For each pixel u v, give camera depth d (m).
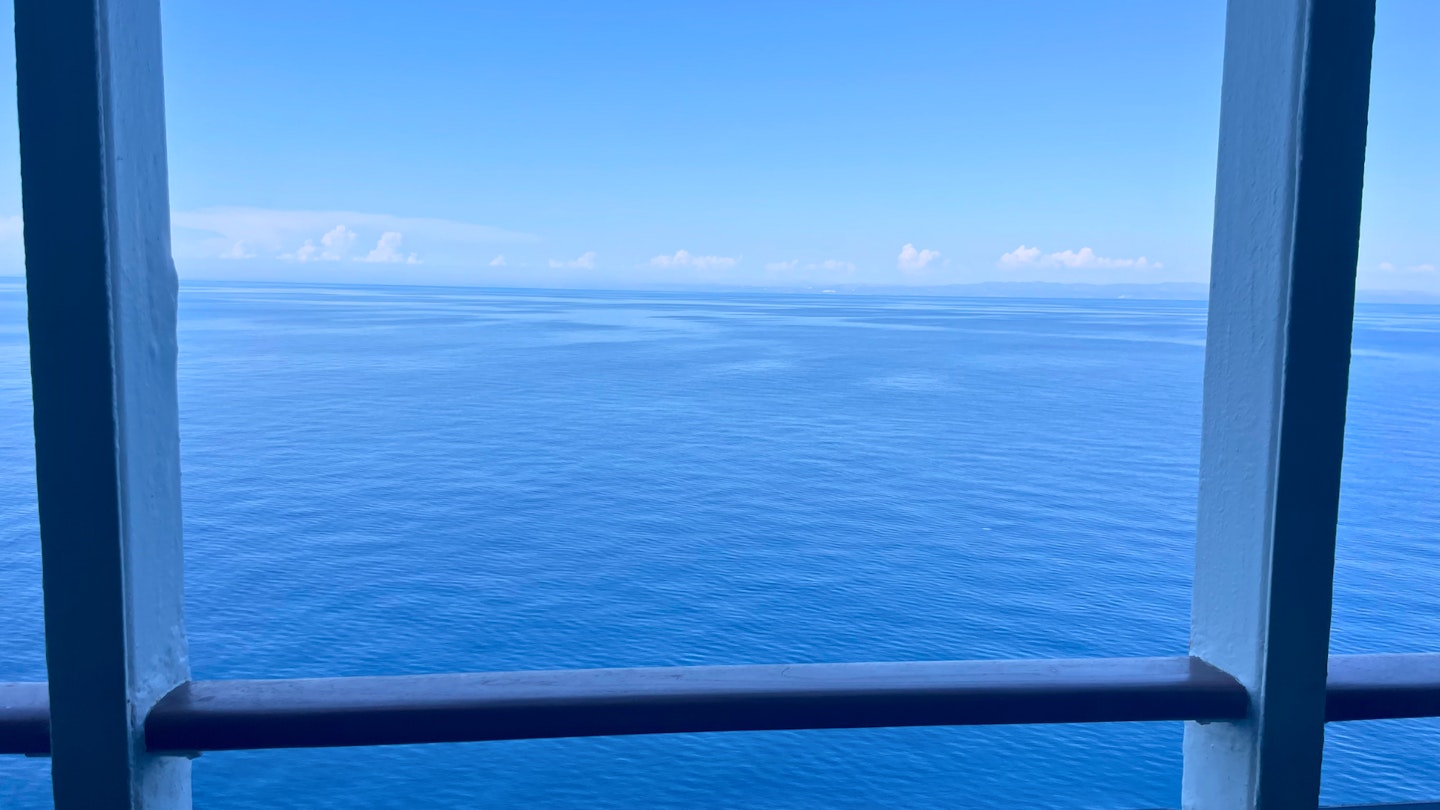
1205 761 0.83
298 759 8.95
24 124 0.66
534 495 22.03
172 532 0.76
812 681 0.76
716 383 41.66
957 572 16.73
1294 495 0.76
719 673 0.78
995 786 8.64
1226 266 0.81
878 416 33.66
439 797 8.47
